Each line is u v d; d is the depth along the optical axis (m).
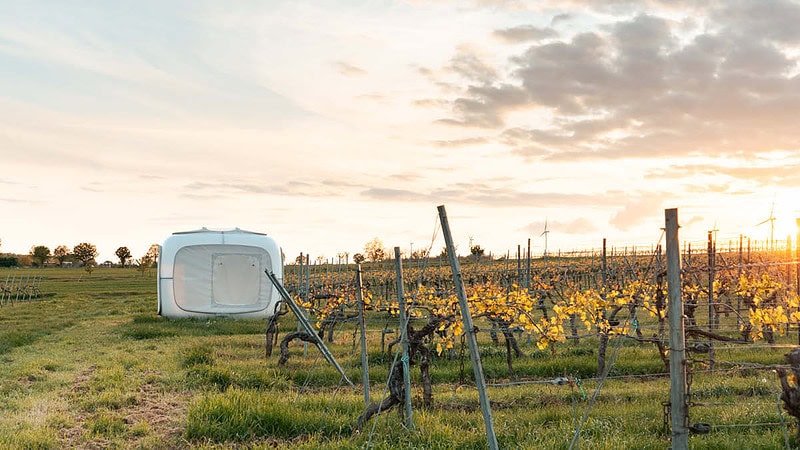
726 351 18.11
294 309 16.55
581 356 18.42
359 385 15.24
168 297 34.28
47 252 131.62
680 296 7.63
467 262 54.28
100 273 110.50
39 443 9.84
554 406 12.07
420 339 11.54
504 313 14.55
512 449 8.98
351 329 27.12
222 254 34.91
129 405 12.77
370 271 55.91
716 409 11.11
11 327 29.48
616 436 9.37
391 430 10.11
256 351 21.08
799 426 9.00
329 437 10.18
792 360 8.84
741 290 17.41
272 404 11.37
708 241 18.77
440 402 12.55
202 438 10.17
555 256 57.97
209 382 14.96
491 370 16.61
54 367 17.58
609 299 16.22
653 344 19.67
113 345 22.95
